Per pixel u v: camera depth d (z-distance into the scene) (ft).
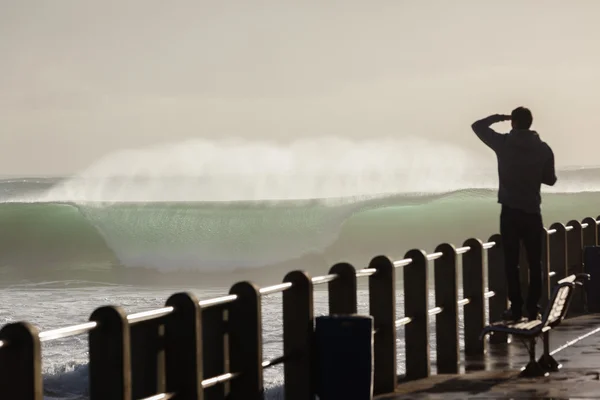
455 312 124.98
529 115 121.19
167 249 481.87
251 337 81.66
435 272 125.59
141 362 70.90
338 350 85.87
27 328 55.01
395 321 107.86
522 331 111.04
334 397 85.92
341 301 98.12
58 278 415.23
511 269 121.49
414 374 116.57
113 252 481.05
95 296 307.17
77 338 197.67
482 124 122.93
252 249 482.28
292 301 89.15
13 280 409.08
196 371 71.87
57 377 154.81
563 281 111.34
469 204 526.16
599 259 183.11
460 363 129.70
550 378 112.98
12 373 55.06
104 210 509.35
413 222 505.66
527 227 120.47
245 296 81.66
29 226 514.27
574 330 158.92
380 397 103.65
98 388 62.69
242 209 498.28
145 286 377.09
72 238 499.51
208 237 485.56
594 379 111.34
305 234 490.90
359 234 497.87
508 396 101.91
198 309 72.43
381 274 107.04
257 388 81.61
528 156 119.96
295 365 89.10
